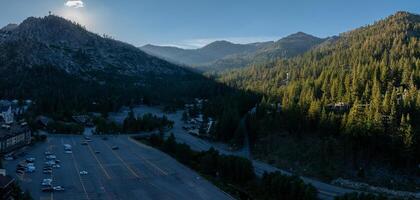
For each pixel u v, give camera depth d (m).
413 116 142.12
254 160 156.25
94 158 151.12
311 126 159.50
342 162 137.38
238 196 114.38
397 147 127.88
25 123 180.12
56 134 198.62
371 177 127.81
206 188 120.12
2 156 139.38
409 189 119.81
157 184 122.06
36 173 125.81
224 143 187.25
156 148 173.62
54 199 103.88
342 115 152.12
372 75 196.12
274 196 110.12
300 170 140.25
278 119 174.00
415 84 184.00
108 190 114.25
